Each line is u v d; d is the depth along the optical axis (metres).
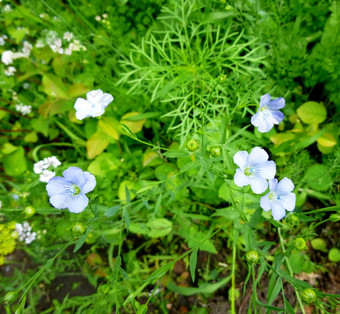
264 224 0.25
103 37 0.27
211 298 0.25
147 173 0.25
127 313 0.25
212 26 0.27
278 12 0.24
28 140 0.30
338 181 0.24
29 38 0.32
